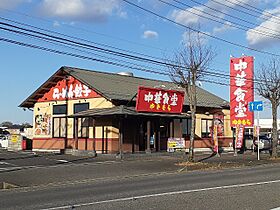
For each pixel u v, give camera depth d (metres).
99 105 30.47
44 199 11.98
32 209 10.25
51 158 26.94
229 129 39.09
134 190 13.65
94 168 21.41
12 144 36.91
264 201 11.18
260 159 28.92
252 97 33.31
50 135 34.28
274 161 27.81
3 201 11.70
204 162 25.89
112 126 29.34
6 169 20.69
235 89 34.22
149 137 29.81
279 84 31.67
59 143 33.44
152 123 31.98
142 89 28.12
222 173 19.89
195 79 25.89
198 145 35.75
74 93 32.56
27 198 12.28
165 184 15.32
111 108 28.44
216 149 32.41
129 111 27.58
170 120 33.22
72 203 11.11
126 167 22.12
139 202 11.09
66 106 33.06
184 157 28.80
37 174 18.97
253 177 17.69
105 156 28.02
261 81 33.97
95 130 30.38
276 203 10.87
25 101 35.56
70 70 32.78
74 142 31.81
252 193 12.66
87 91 31.52
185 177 18.05
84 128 31.33
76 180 17.44
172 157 28.58
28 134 40.53
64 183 16.61
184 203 10.87
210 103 37.41
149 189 13.84
